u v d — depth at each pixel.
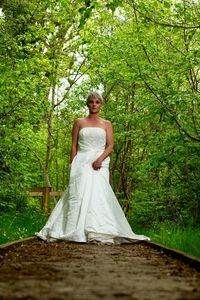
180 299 2.77
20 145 13.62
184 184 12.38
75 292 2.95
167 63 13.20
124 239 7.68
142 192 15.70
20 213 12.80
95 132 8.18
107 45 15.73
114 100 22.64
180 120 11.90
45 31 16.28
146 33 12.82
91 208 7.62
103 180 8.00
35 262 4.58
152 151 12.41
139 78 12.36
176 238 6.92
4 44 12.42
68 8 16.14
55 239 7.50
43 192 16.42
